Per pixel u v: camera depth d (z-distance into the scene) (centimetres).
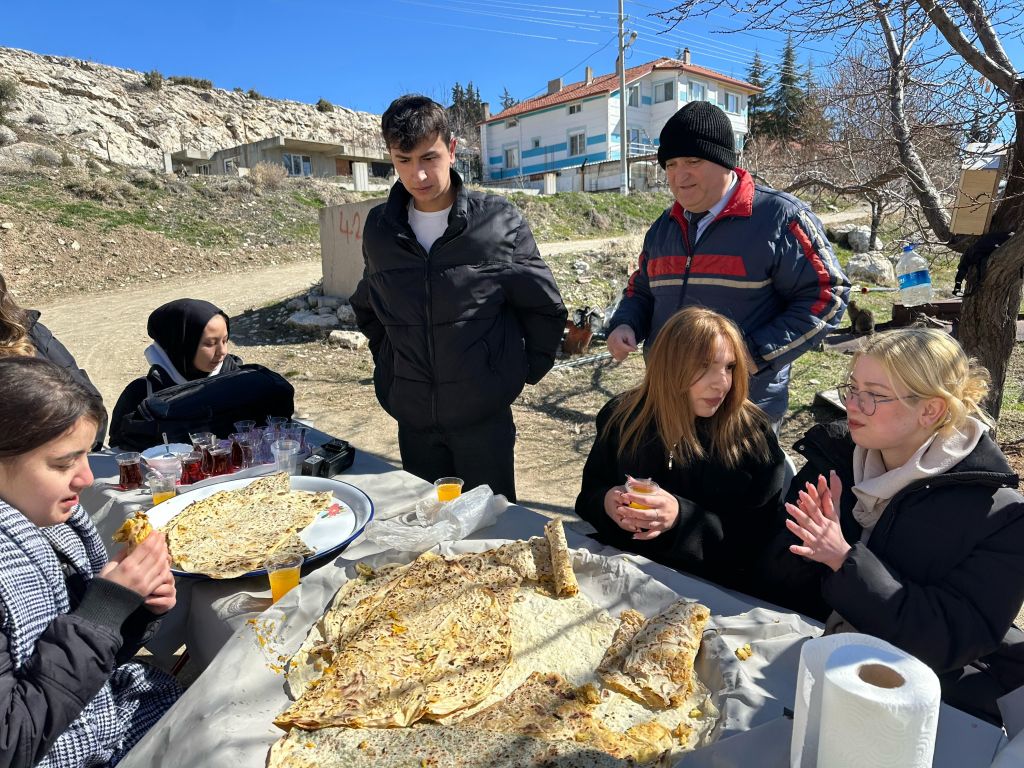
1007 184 391
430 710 121
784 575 185
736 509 218
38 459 127
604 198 2278
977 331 415
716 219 271
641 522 189
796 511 145
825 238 266
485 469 304
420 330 284
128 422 286
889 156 518
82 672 123
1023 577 140
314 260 1719
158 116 3788
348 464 272
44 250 1453
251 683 132
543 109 3522
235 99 4266
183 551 187
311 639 145
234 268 1600
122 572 138
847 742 85
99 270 1449
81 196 1702
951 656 137
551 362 321
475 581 163
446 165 274
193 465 254
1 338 242
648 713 123
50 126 3253
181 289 1381
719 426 214
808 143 774
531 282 291
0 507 133
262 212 1911
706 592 164
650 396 214
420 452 314
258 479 236
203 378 307
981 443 150
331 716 120
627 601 158
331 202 2102
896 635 138
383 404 324
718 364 201
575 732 115
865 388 154
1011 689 154
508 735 114
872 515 166
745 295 271
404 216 284
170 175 2020
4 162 1784
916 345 149
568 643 144
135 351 946
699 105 262
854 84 558
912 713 80
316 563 186
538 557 174
